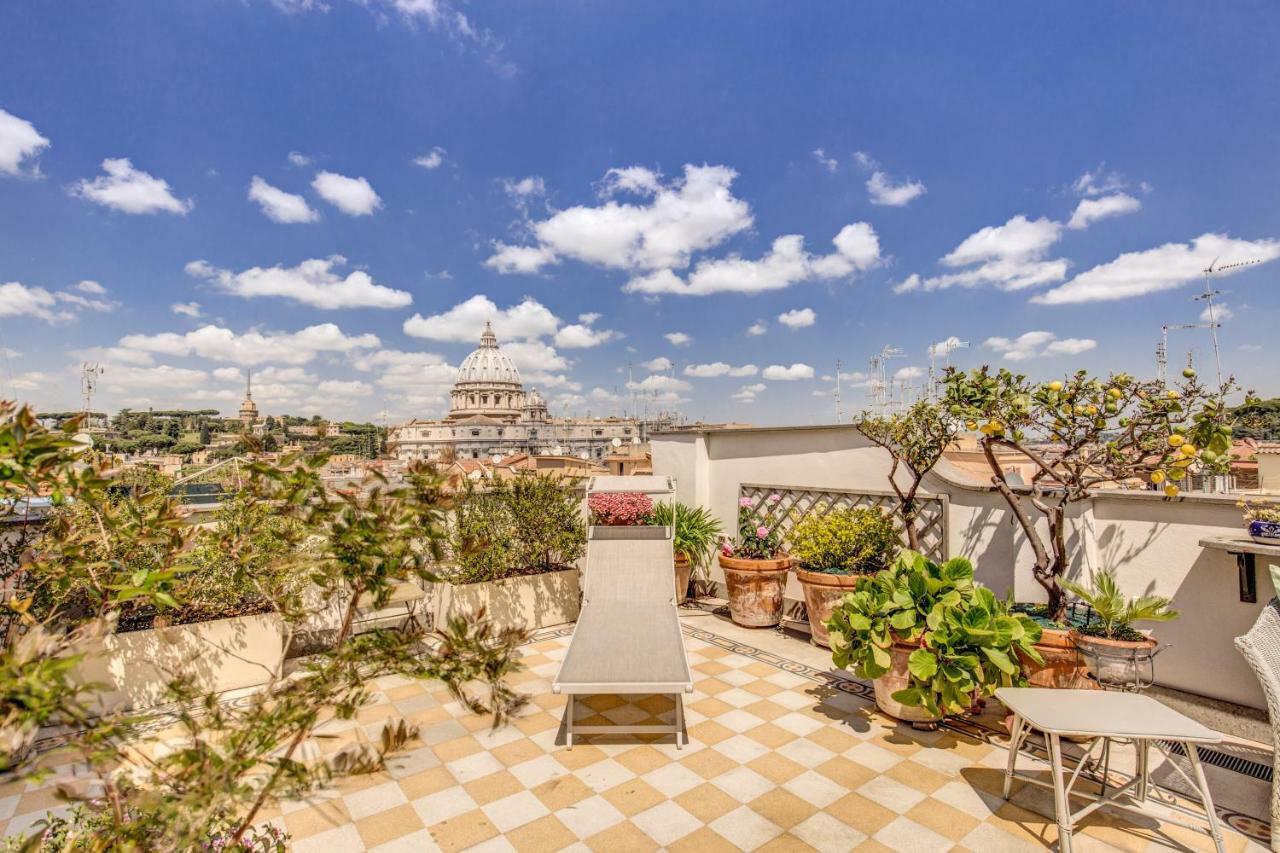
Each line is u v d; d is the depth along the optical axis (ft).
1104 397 12.35
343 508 6.06
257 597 16.31
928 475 17.98
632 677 11.86
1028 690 10.43
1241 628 12.60
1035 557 14.08
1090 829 9.69
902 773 11.43
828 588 17.52
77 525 10.35
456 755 12.16
